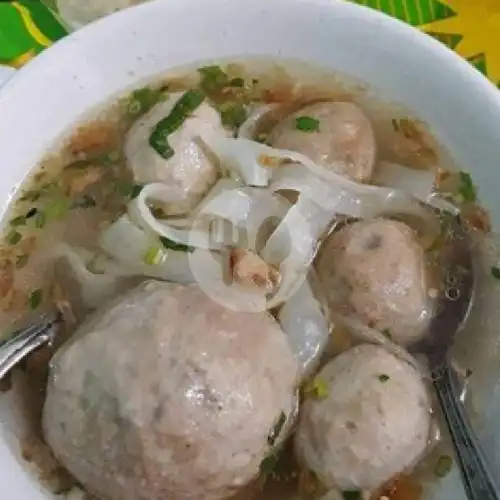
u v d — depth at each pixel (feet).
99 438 0.55
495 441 0.58
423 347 0.63
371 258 0.62
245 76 0.74
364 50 0.71
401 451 0.57
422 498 0.59
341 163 0.67
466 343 0.63
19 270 0.67
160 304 0.57
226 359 0.55
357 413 0.57
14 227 0.68
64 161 0.70
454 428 0.59
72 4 0.89
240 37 0.72
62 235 0.68
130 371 0.54
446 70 0.68
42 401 0.61
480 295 0.64
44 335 0.63
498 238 0.65
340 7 0.70
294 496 0.59
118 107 0.72
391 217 0.67
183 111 0.67
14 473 0.59
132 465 0.54
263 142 0.69
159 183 0.66
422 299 0.62
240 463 0.55
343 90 0.73
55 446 0.57
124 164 0.69
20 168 0.69
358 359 0.60
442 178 0.68
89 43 0.70
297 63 0.73
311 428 0.58
